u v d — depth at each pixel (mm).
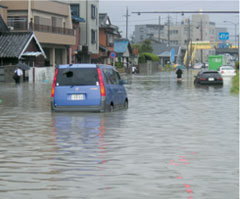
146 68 126625
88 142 13898
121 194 8273
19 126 17484
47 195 8227
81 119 19422
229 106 25875
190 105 26422
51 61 72750
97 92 21000
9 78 56406
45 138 14672
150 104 27000
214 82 49531
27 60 60875
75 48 83438
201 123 18438
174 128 16969
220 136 15133
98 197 8086
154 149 12766
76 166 10602
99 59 99250
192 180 9297
